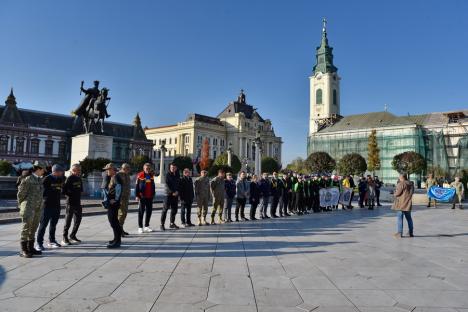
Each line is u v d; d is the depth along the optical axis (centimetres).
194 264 776
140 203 1230
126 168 1155
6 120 8006
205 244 1020
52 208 941
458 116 8188
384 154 8225
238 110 13000
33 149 8319
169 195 1315
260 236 1184
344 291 600
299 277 681
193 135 11494
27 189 834
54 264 766
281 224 1545
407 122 8281
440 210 2400
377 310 516
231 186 1631
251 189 1728
